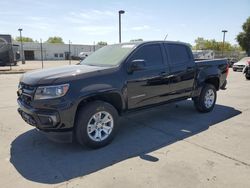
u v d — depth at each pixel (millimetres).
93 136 4332
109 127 4520
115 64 4727
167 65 5504
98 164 3811
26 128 5477
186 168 3656
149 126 5613
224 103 8078
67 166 3754
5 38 23531
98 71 4344
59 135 4043
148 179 3363
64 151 4277
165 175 3461
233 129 5391
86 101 4312
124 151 4273
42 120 3953
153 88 5211
